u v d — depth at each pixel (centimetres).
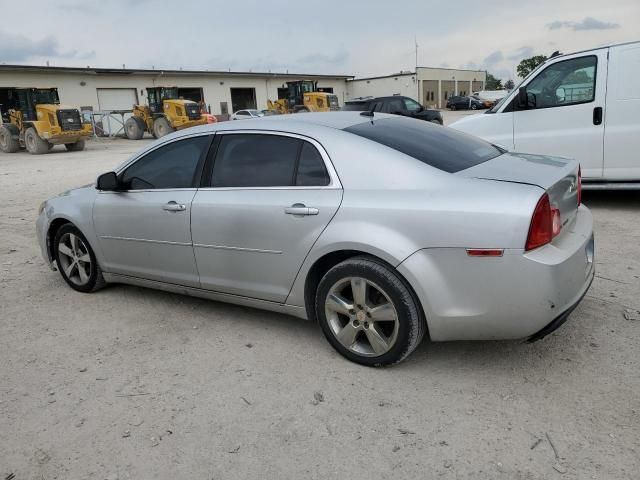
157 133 3164
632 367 316
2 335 416
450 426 276
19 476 258
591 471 238
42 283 536
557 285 281
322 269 354
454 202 294
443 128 412
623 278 450
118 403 315
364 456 258
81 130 2438
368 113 411
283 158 360
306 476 248
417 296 306
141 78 4009
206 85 4503
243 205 366
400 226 305
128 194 438
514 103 708
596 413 277
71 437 285
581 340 350
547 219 286
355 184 328
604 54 643
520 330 291
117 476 254
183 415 299
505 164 341
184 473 254
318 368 341
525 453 252
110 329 418
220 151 392
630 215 657
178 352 373
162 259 425
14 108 2536
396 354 320
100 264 475
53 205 502
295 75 5156
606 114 650
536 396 295
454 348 354
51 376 350
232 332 401
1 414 309
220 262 388
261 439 275
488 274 286
